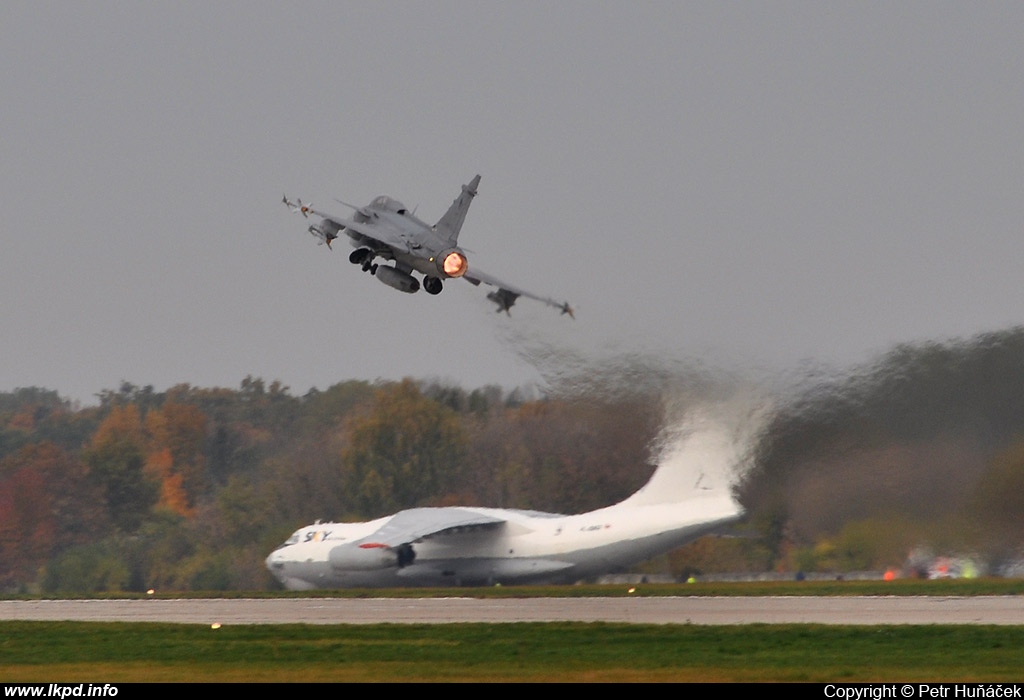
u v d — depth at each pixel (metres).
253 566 155.25
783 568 127.94
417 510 140.00
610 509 130.12
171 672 63.16
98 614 103.94
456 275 98.25
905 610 88.88
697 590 112.38
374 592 123.88
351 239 102.56
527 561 130.75
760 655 65.38
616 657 65.19
